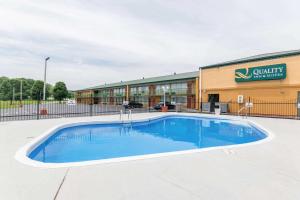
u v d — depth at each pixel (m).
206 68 26.44
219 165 4.78
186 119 19.06
